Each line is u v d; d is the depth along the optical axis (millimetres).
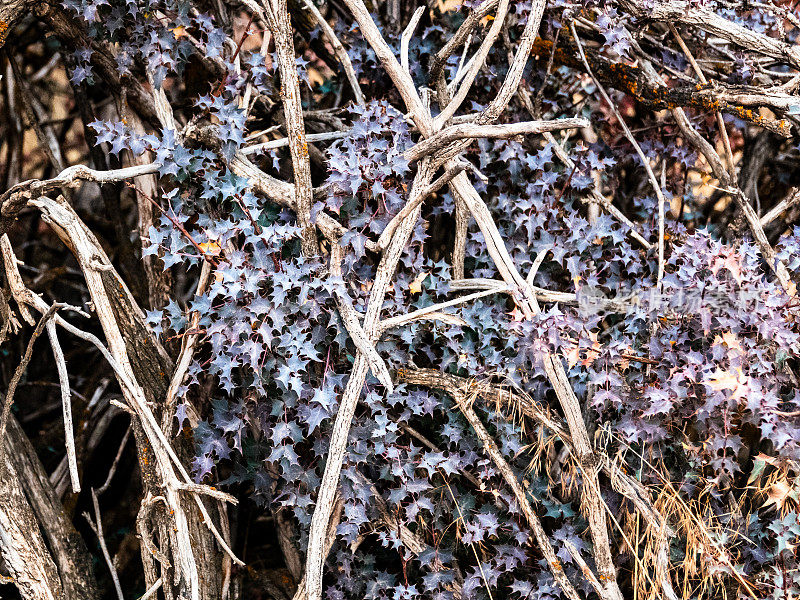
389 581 1661
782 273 1681
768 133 1835
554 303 1703
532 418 1678
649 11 1673
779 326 1577
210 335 1591
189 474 1678
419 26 1823
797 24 1677
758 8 1677
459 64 1697
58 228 1621
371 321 1599
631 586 1682
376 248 1601
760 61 1719
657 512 1596
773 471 1646
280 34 1594
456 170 1556
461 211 1695
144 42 1644
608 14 1672
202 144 1658
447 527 1660
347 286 1633
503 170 1736
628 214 1854
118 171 1606
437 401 1654
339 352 1639
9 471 1657
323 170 1812
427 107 1658
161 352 1683
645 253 1722
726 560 1588
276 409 1604
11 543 1633
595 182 1747
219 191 1618
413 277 1667
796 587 1600
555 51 1744
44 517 1692
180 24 1636
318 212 1610
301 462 1674
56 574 1664
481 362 1679
